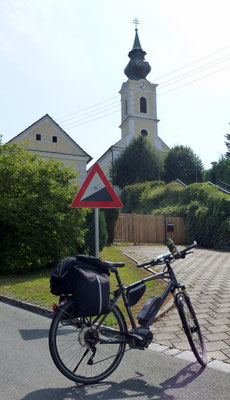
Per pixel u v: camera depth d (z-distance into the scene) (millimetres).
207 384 3074
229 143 43750
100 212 12539
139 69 51312
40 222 9688
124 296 3438
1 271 9688
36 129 30641
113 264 3334
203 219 16438
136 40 53469
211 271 8922
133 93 50094
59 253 10320
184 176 37156
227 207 15211
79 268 3066
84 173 31281
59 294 3109
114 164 40375
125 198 29281
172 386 3053
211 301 5859
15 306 6398
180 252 3699
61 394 2930
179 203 20047
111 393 2949
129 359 3678
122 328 3367
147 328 3396
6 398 2846
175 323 4820
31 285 7777
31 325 5078
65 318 3098
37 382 3164
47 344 4211
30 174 10234
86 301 2951
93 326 3197
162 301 3572
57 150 30922
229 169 37188
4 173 9914
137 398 2850
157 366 3488
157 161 37656
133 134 48594
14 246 9750
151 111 50562
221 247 14859
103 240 12508
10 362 3629
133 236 17781
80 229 10680
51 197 10336
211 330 4473
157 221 18594
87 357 3178
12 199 9648
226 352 3791
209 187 17859
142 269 9250
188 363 3555
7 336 4527
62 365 3039
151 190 25797
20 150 11047
